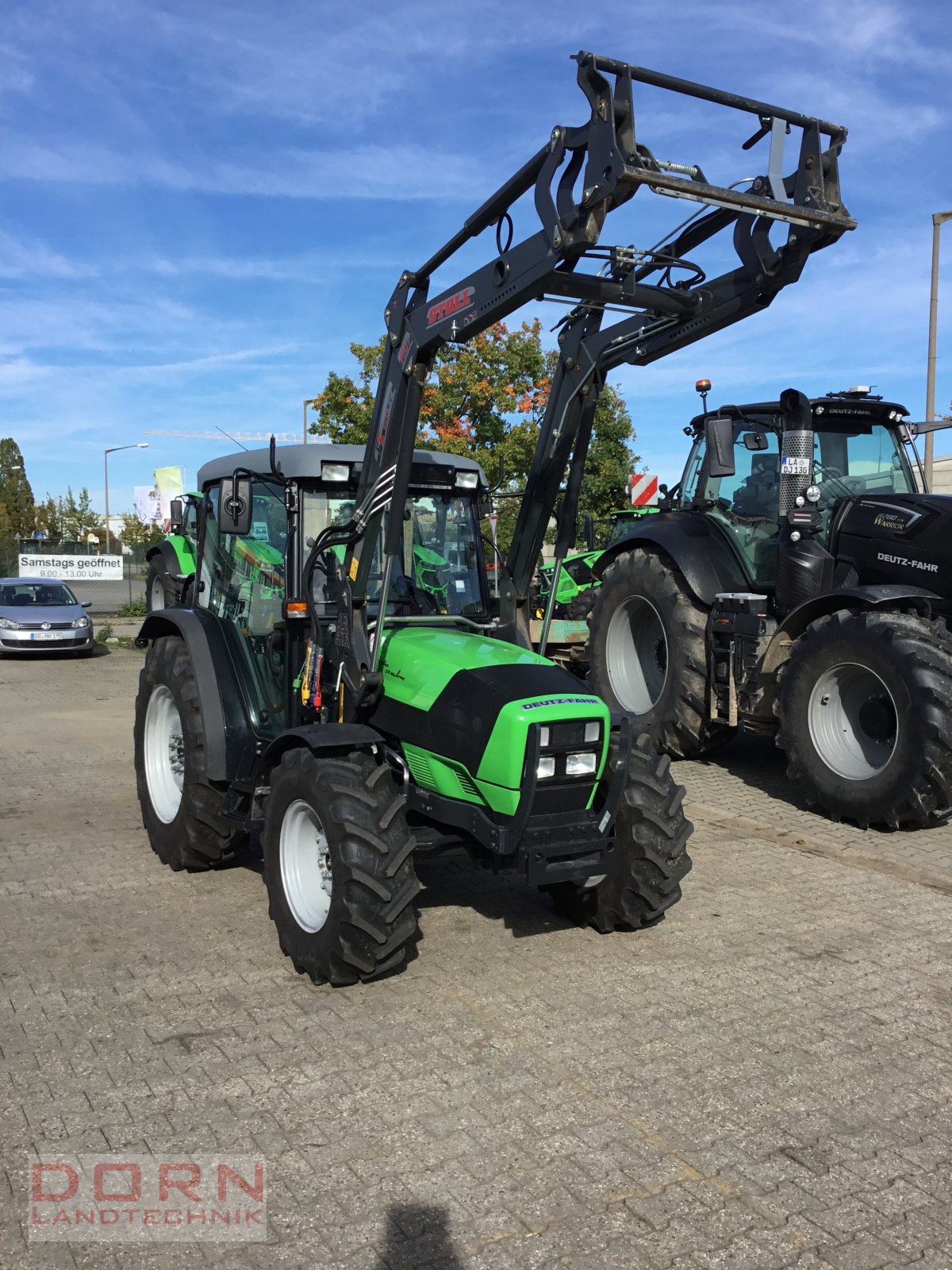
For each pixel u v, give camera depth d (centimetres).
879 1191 289
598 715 411
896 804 632
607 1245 265
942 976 437
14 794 750
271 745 450
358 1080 344
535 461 496
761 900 527
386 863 396
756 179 409
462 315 411
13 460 6328
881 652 638
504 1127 317
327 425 1794
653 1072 352
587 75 352
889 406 804
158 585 1473
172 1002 403
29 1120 319
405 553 516
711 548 807
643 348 459
